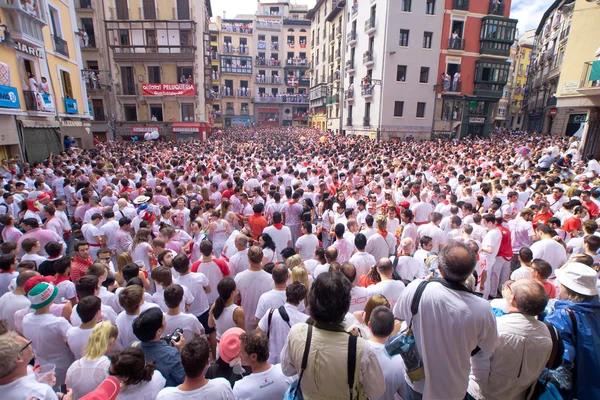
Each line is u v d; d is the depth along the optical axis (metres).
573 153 15.32
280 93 61.44
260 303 3.68
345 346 1.88
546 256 4.97
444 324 2.11
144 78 28.34
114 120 28.31
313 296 1.96
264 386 2.51
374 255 5.47
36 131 14.55
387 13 27.53
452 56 29.20
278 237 6.00
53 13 16.89
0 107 11.85
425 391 2.24
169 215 6.48
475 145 21.53
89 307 3.02
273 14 64.06
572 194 7.21
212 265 4.62
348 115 36.66
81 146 19.23
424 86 29.20
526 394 2.38
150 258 5.28
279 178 10.52
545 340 2.29
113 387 2.18
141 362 2.38
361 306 3.85
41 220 6.93
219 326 3.67
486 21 28.70
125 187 8.80
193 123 28.72
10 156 13.04
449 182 10.05
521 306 2.33
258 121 61.12
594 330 2.52
